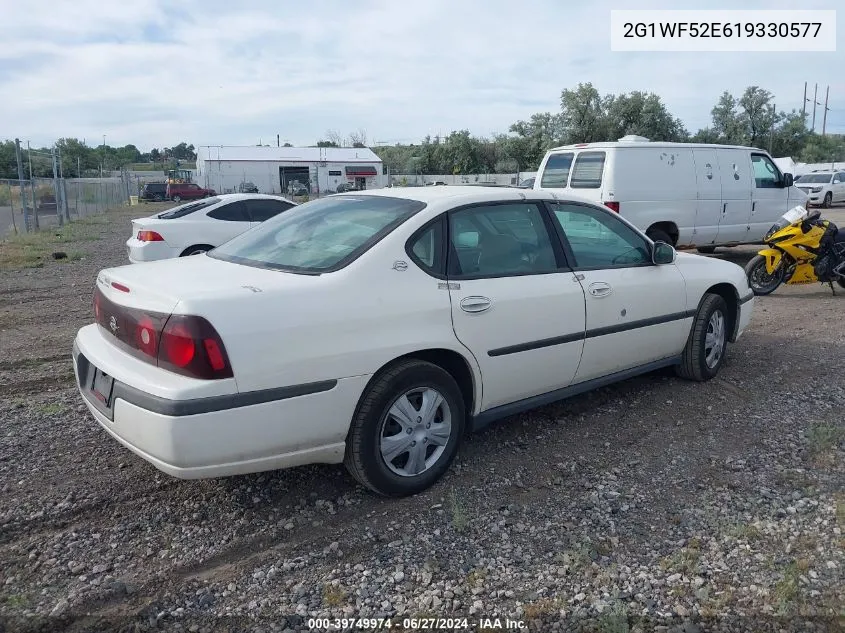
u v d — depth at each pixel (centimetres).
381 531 346
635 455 432
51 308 912
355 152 6775
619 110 4478
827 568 307
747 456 425
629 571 310
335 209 432
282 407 326
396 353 360
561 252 454
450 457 395
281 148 6656
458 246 403
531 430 472
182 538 340
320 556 325
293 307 333
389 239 376
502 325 407
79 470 408
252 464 328
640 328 496
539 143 4994
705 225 1163
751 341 701
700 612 281
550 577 307
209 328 310
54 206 2989
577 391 473
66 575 310
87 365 374
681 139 4603
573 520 354
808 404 514
